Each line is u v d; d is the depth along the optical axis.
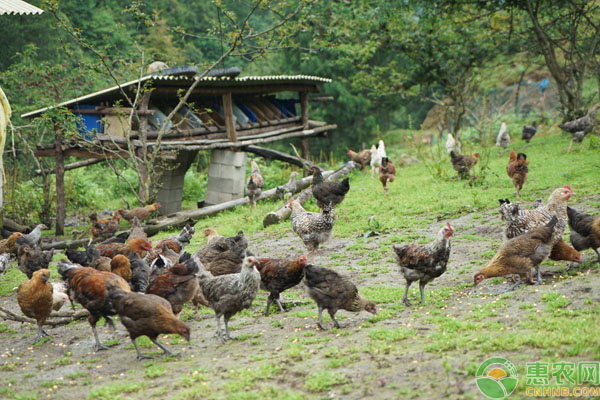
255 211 18.23
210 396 6.19
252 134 23.27
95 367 7.68
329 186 15.23
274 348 7.60
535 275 9.34
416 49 28.89
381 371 6.38
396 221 14.78
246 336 8.28
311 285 8.16
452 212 15.05
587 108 29.72
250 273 7.91
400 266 8.78
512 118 39.31
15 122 26.48
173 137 20.12
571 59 26.95
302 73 41.62
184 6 47.16
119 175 19.16
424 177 21.53
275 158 21.94
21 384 7.23
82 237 18.59
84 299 8.16
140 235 13.80
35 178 24.73
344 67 38.75
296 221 12.23
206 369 7.07
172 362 7.55
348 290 8.00
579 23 27.97
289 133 25.03
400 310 8.71
